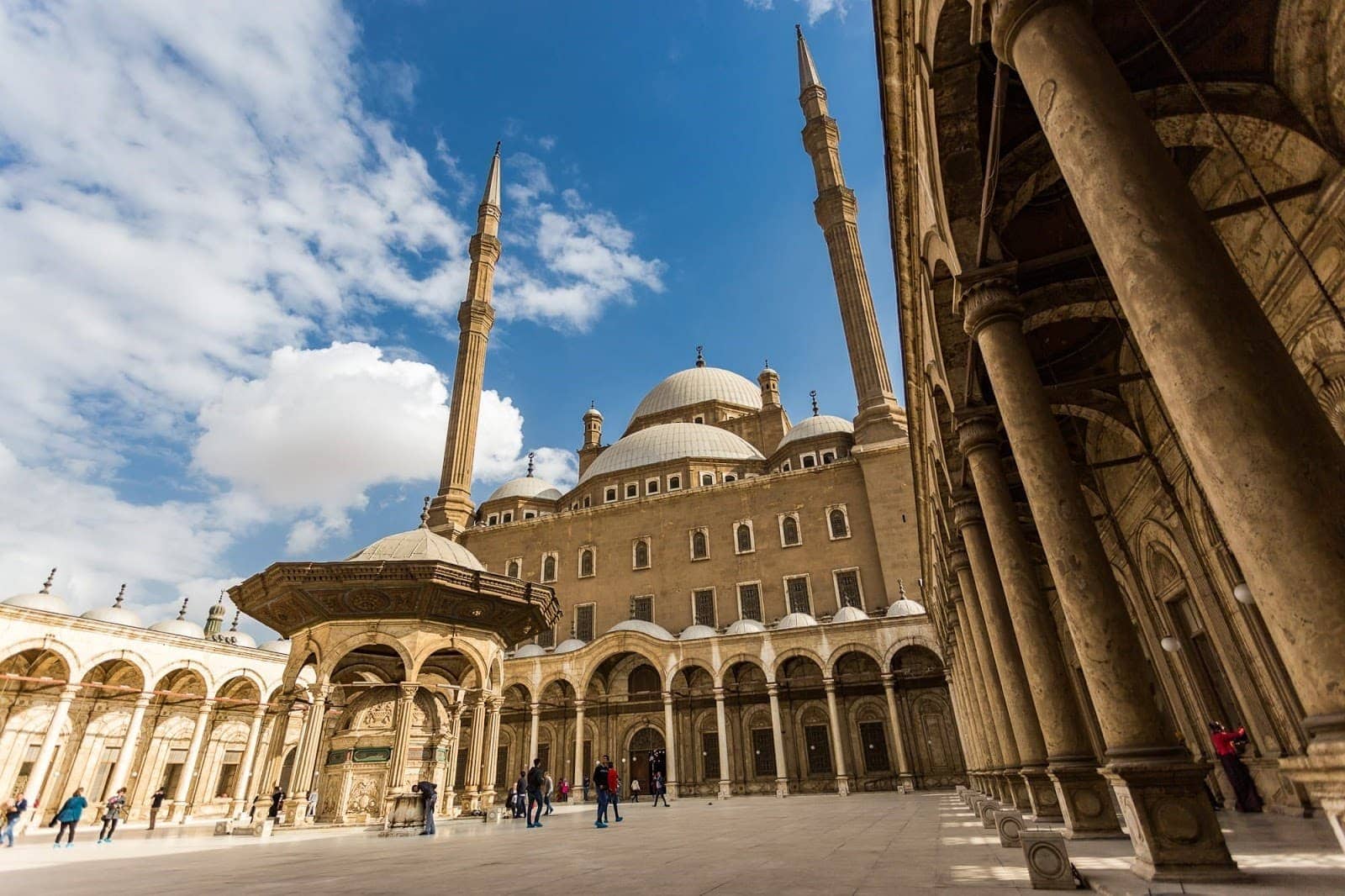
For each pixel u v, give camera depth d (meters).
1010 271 8.09
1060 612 21.08
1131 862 6.17
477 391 60.88
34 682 29.95
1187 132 8.98
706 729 41.84
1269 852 6.59
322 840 16.91
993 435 10.42
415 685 20.70
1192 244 3.91
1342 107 7.75
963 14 6.63
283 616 21.80
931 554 24.22
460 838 15.77
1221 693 13.87
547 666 42.50
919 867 7.45
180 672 38.41
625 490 56.62
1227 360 3.60
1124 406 13.98
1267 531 3.31
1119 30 8.62
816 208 52.34
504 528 55.16
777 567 45.78
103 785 35.19
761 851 10.33
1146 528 15.05
